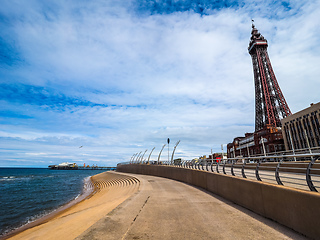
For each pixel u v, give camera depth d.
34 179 94.12
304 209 5.45
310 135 69.88
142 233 5.88
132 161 74.62
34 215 23.28
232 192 10.94
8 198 37.44
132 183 33.88
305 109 72.25
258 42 143.88
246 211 8.52
